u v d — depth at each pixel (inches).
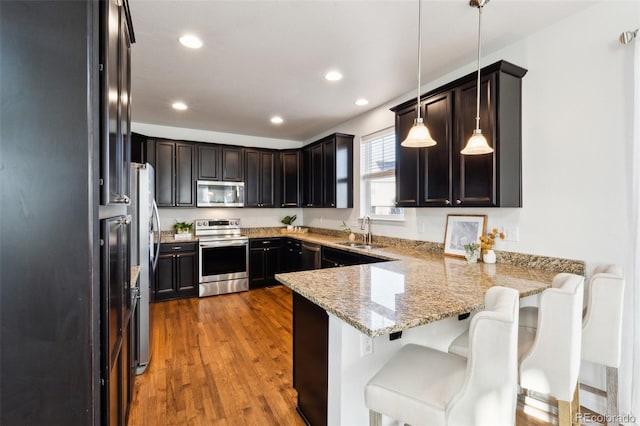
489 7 78.3
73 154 35.9
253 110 160.4
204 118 174.4
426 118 111.0
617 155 75.4
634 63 70.2
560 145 85.8
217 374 95.0
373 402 47.1
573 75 83.0
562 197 85.5
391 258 113.2
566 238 84.7
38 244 35.0
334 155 173.0
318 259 168.1
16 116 34.6
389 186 151.4
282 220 233.6
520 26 87.0
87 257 36.2
